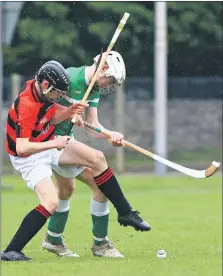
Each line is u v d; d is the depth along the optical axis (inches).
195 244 1218.6
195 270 865.5
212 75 3115.2
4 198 1881.2
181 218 1541.6
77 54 2960.1
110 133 1032.8
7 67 2970.0
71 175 1027.3
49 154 1000.9
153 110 3041.3
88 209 1622.8
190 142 3080.7
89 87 993.5
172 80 3117.6
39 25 2945.4
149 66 3070.9
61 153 1007.6
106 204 1036.5
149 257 1015.6
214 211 1649.9
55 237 1069.8
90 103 1047.6
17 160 989.2
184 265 899.4
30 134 964.6
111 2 2906.0
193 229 1400.1
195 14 2997.0
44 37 2940.5
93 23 2925.7
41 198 976.9
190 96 3115.2
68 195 1058.1
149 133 3041.3
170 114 3085.6
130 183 2187.5
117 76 1008.9
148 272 856.3
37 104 963.3
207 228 1411.2
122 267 892.0
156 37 2396.7
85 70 1018.7
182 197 1889.8
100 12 2920.8
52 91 955.3
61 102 1018.7
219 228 1412.4
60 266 912.3
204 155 3056.1
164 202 1800.0
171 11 2989.7
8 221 1514.5
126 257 1032.8
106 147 2908.5
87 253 1107.3
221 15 3026.6
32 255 1078.4
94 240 1047.6
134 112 3036.4
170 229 1397.6
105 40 2933.1
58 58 2960.1
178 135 3080.7
